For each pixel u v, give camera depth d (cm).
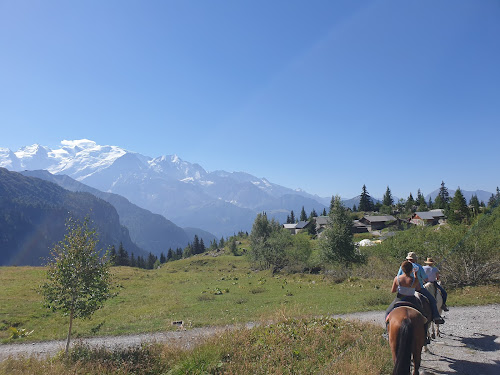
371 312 1773
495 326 1227
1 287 3409
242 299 2747
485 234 2081
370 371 768
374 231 11194
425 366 868
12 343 1655
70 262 1184
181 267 9381
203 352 944
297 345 978
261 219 7438
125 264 14388
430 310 877
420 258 2447
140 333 1720
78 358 1080
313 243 6256
